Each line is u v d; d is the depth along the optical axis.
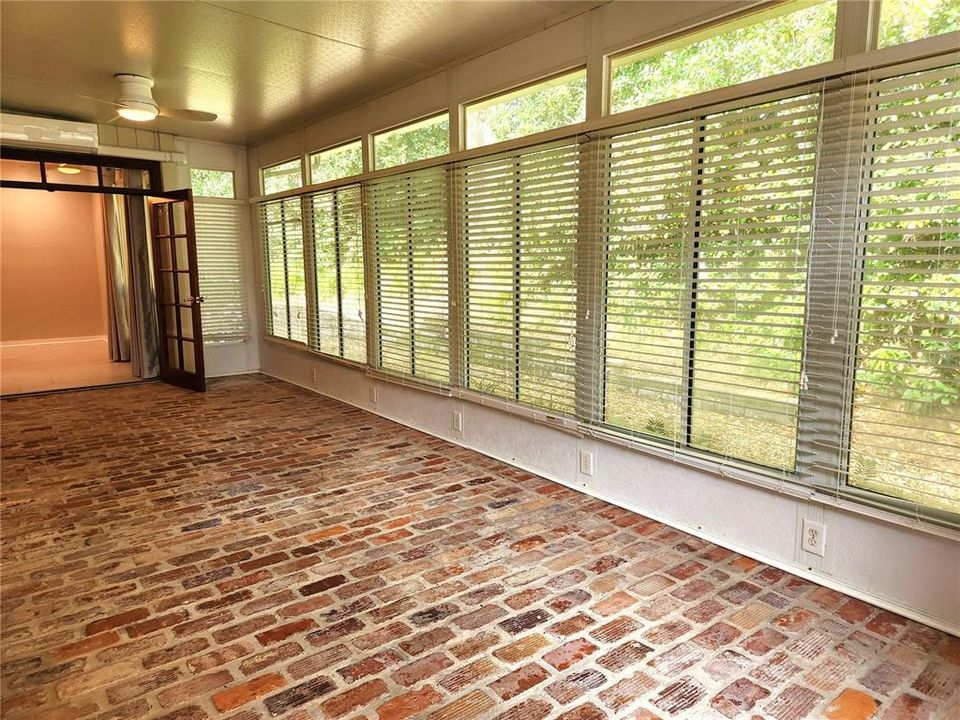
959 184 1.89
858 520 2.24
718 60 2.63
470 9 3.09
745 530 2.62
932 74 1.91
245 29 3.35
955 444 1.94
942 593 2.06
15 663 1.93
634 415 3.04
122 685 1.83
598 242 3.06
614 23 2.91
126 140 5.95
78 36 3.45
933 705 1.73
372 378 5.15
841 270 2.18
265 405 5.51
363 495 3.34
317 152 5.60
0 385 6.34
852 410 2.21
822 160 2.21
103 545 2.76
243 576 2.48
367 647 2.00
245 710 1.72
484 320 3.88
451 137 3.96
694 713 1.70
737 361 2.59
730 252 2.57
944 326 1.93
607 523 2.96
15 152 5.47
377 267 4.85
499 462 3.88
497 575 2.47
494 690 1.79
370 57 3.79
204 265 6.75
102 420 4.97
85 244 9.27
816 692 1.78
